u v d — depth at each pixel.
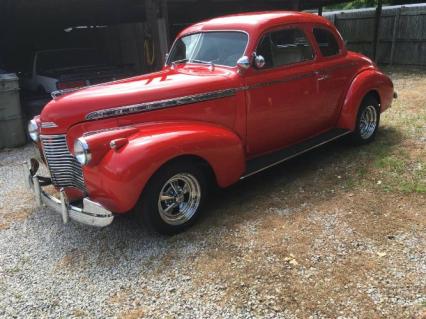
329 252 3.51
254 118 4.56
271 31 4.63
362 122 5.87
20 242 4.07
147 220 3.77
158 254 3.69
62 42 13.68
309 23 5.11
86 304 3.13
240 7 13.82
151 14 9.27
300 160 5.65
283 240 3.73
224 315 2.90
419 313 2.79
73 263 3.66
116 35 12.12
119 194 3.49
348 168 5.22
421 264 3.28
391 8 13.83
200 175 4.00
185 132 3.83
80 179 3.84
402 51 13.73
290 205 4.39
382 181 4.76
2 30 12.41
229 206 4.47
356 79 5.64
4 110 7.28
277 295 3.05
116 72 9.43
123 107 3.81
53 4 9.50
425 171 4.90
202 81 4.19
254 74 4.47
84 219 3.62
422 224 3.84
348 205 4.29
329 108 5.42
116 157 3.49
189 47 5.03
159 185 3.69
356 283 3.11
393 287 3.05
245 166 4.48
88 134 3.71
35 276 3.51
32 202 4.98
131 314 2.99
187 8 13.30
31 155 6.98
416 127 6.60
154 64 9.75
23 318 3.03
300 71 4.89
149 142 3.58
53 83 9.21
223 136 4.07
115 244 3.91
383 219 3.97
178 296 3.13
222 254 3.60
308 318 2.81
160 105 3.95
